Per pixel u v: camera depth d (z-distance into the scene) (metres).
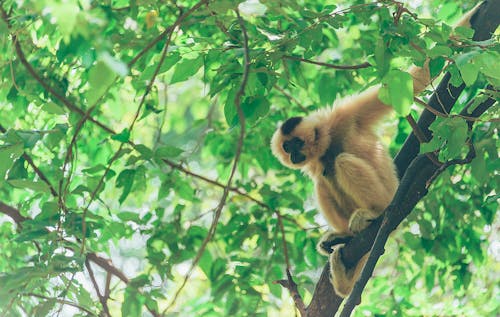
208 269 10.46
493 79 6.57
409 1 11.19
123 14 9.31
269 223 11.32
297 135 10.91
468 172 12.00
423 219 10.63
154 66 7.55
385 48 6.94
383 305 11.09
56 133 8.13
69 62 9.73
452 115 7.01
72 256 7.65
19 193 10.50
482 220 11.02
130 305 9.07
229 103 7.54
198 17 8.85
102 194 11.62
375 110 10.38
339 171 9.48
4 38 7.68
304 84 9.55
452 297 12.34
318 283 9.40
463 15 9.51
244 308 10.03
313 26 7.47
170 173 10.59
